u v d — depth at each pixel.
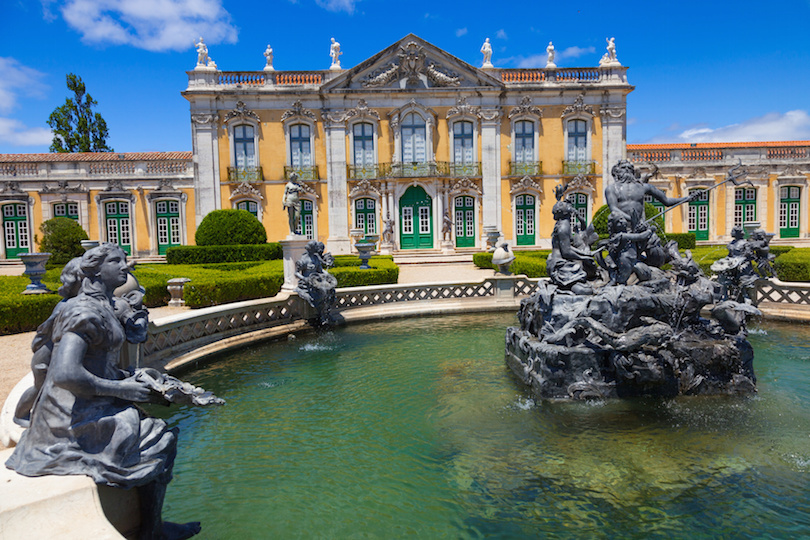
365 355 9.07
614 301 6.53
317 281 11.09
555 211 7.52
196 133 28.02
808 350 8.44
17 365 7.32
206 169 28.17
